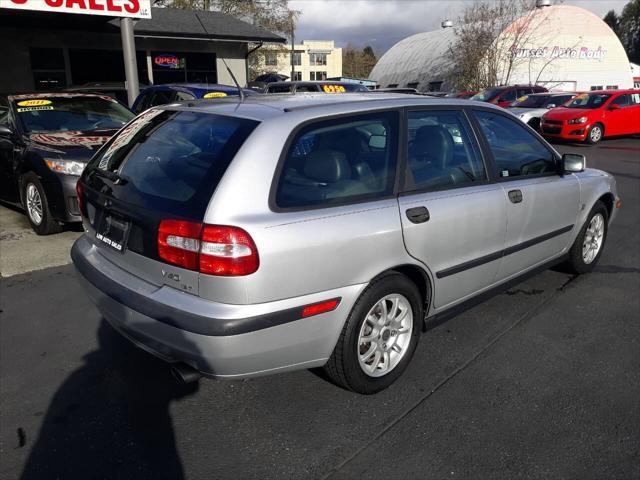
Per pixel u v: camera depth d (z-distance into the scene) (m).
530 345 3.75
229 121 2.90
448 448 2.71
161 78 19.55
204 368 2.60
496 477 2.51
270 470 2.58
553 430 2.83
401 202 3.08
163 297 2.66
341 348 2.91
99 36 18.23
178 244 2.58
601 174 4.96
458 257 3.44
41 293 4.70
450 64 35.94
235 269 2.48
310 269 2.67
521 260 4.07
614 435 2.79
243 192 2.56
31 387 3.28
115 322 2.94
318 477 2.53
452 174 3.48
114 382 3.33
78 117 7.27
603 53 34.59
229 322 2.49
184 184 2.71
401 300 3.17
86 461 2.65
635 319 4.15
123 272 2.99
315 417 2.97
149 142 3.18
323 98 3.29
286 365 2.76
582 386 3.24
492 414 2.98
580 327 4.02
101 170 3.34
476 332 3.95
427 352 3.66
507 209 3.74
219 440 2.80
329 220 2.75
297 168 2.76
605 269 5.26
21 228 6.73
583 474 2.52
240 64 20.78
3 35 16.84
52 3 8.93
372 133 3.12
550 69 33.94
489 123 3.88
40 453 2.71
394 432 2.84
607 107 16.75
